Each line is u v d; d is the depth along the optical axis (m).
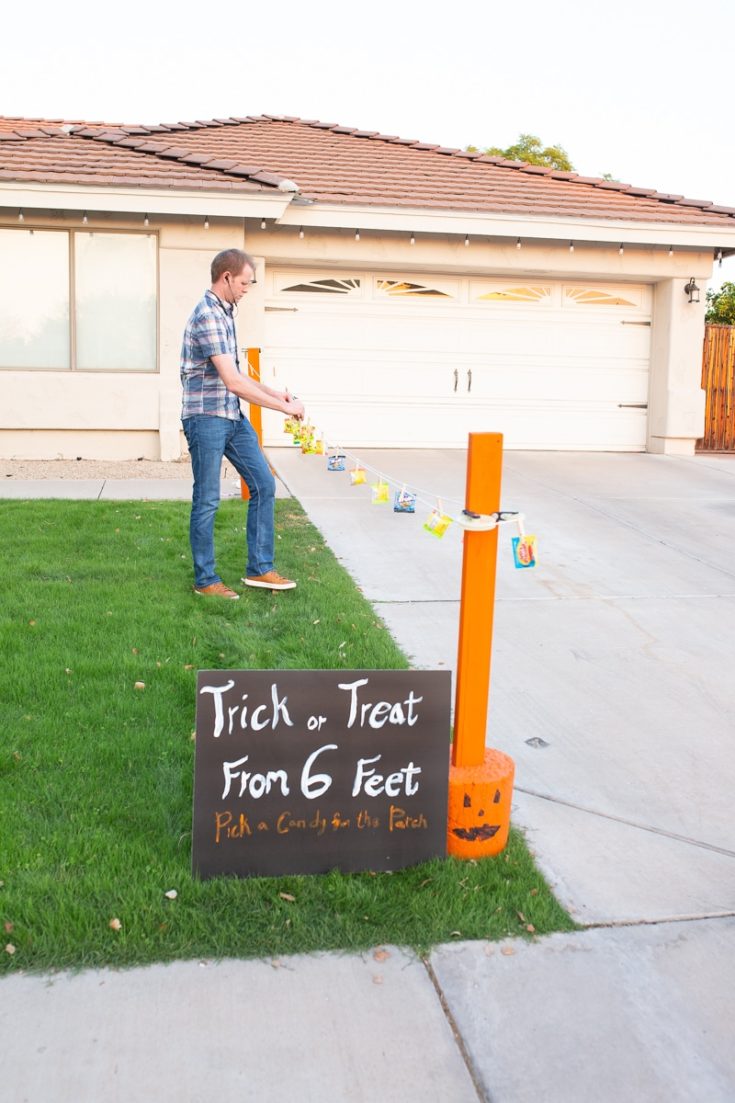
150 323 11.08
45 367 11.01
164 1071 2.22
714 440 13.57
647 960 2.65
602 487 10.09
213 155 12.82
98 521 7.33
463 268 12.16
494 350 12.66
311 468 10.41
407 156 14.02
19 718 3.82
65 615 5.05
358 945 2.64
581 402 13.02
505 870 3.00
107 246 10.90
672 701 4.57
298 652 4.62
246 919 2.71
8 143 11.62
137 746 3.61
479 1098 2.18
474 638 3.02
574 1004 2.47
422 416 12.55
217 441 5.39
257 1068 2.24
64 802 3.23
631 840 3.29
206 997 2.45
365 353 12.32
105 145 11.96
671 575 6.78
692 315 12.72
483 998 2.48
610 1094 2.20
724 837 3.34
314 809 2.91
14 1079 2.18
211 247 10.89
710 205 13.17
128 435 11.16
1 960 2.53
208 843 2.85
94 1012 2.38
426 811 2.99
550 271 12.30
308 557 6.52
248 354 8.52
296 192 10.55
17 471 10.12
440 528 3.03
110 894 2.75
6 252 10.77
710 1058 2.32
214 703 2.83
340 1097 2.17
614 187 13.72
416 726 2.96
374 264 11.92
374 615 5.47
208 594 5.51
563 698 4.55
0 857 2.88
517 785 3.67
